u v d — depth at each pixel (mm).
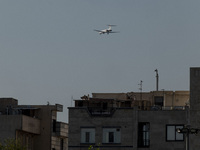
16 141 179125
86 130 185875
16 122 197750
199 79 180500
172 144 181250
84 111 186750
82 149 185250
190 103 181000
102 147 184625
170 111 182750
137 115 184250
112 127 185125
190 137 179125
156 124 183000
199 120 180000
